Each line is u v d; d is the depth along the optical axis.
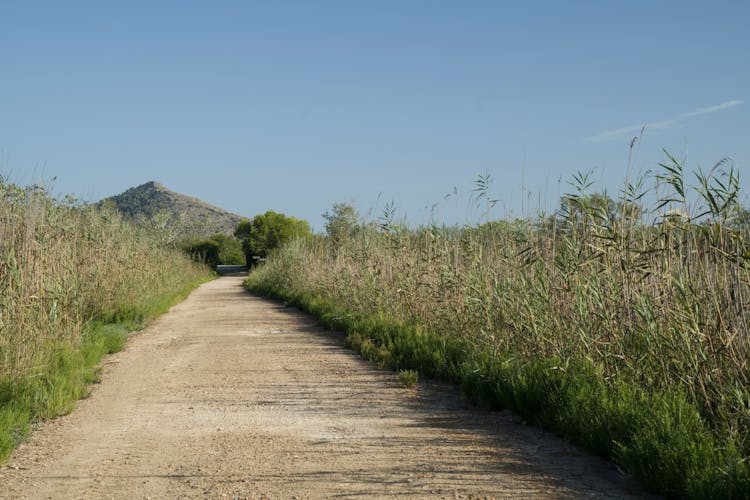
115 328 17.47
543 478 6.20
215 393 10.38
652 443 6.20
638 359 8.34
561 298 10.20
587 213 9.58
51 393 9.41
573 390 8.15
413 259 17.19
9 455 7.04
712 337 7.16
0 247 12.33
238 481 6.14
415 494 5.73
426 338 13.52
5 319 10.84
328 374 12.03
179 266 44.53
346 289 21.33
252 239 87.88
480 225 14.27
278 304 29.89
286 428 8.17
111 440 7.71
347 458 6.85
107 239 21.52
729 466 5.41
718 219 7.44
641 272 8.64
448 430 8.05
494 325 11.43
